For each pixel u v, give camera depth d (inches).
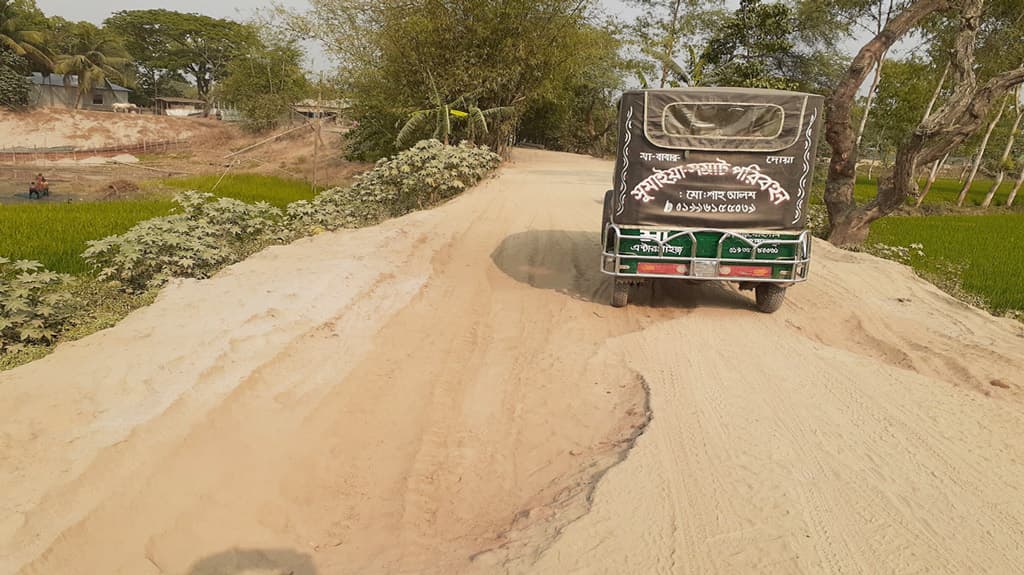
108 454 172.1
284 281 355.9
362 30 1163.9
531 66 1102.4
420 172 698.2
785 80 1179.9
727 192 332.8
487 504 187.6
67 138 1980.8
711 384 251.4
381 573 152.9
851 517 163.0
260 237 494.6
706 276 338.3
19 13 2172.7
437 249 480.1
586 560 146.9
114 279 374.9
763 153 329.1
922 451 198.7
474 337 320.8
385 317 329.7
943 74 1093.1
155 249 376.2
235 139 2098.9
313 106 1887.3
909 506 168.6
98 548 147.5
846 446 201.2
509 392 260.5
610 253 341.1
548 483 194.2
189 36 2913.4
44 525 146.4
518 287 408.8
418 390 255.9
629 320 349.4
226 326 275.7
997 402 238.2
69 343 260.2
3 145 1892.2
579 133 2030.0
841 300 383.6
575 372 276.7
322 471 195.6
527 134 2004.2
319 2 1185.4
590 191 820.0
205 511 166.4
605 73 1790.1
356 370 263.6
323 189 1119.6
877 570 143.2
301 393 234.8
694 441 203.3
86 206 786.2
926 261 581.0
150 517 159.3
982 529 159.2
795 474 183.2
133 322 279.3
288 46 1745.8
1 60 2033.7
